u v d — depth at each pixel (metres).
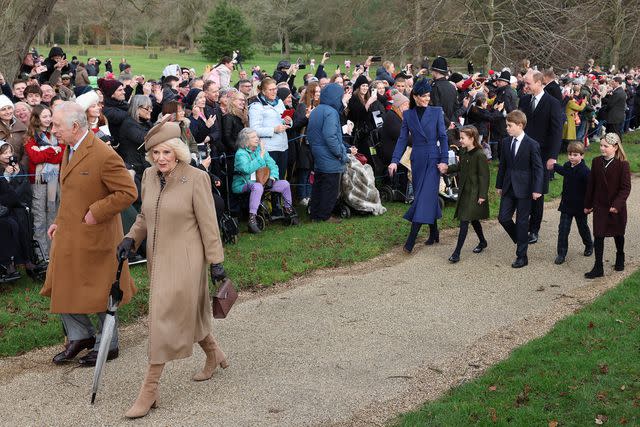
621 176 7.70
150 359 4.70
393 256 8.73
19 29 11.91
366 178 10.35
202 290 4.97
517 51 28.59
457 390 5.08
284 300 7.13
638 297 7.01
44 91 9.24
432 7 28.59
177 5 43.56
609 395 4.86
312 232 9.39
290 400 4.98
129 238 4.93
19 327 6.13
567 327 6.21
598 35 35.88
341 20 44.44
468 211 8.34
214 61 53.00
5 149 6.95
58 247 5.30
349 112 11.27
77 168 5.22
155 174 4.90
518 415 4.61
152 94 11.63
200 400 4.97
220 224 8.62
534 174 8.11
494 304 7.05
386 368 5.55
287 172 10.81
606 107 18.45
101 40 66.19
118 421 4.66
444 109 10.72
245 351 5.86
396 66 36.41
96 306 5.34
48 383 5.23
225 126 9.34
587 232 8.62
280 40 59.16
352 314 6.75
